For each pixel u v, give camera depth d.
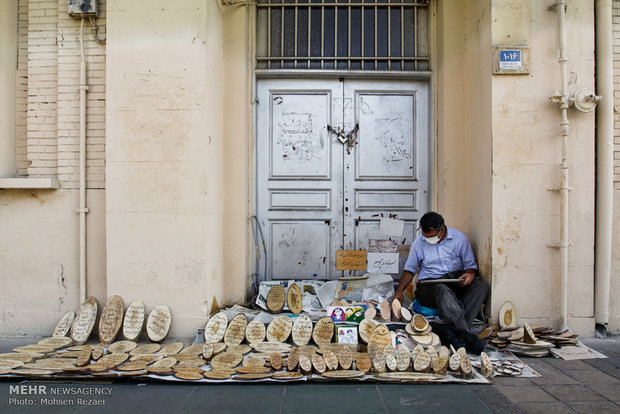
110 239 3.85
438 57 4.48
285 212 4.61
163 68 3.85
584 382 2.95
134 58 3.86
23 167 4.25
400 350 3.14
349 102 4.62
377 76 4.56
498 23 3.83
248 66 4.48
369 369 3.04
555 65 3.82
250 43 4.49
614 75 4.01
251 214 4.48
